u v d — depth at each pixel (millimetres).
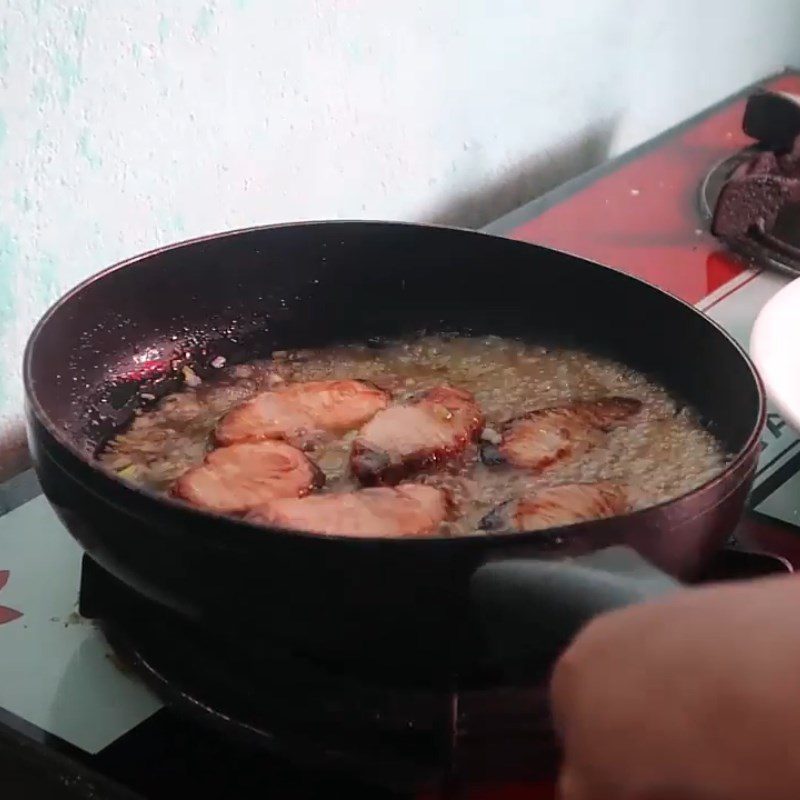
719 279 900
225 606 522
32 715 579
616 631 385
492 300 771
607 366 741
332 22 832
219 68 777
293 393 695
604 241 944
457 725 542
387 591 504
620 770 354
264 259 743
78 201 732
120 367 704
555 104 1065
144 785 550
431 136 947
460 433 666
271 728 560
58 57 695
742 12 1332
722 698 347
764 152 1024
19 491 700
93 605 610
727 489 546
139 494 520
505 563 500
